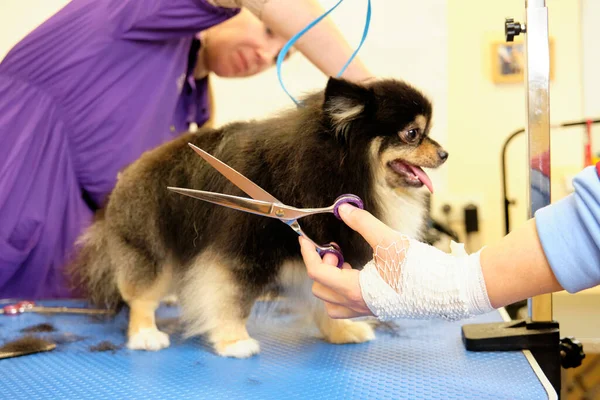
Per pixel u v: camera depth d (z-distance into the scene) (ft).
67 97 7.25
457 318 3.34
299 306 5.73
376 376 4.06
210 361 4.51
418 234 5.13
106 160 7.45
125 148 7.45
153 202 5.19
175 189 3.78
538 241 3.09
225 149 4.93
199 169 4.99
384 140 4.68
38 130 7.19
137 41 7.32
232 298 4.73
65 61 7.16
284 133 4.66
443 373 4.07
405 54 9.55
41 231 7.26
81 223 7.30
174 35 7.39
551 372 4.54
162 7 7.10
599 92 9.22
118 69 7.34
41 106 7.21
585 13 9.12
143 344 4.87
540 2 4.33
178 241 5.17
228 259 4.68
